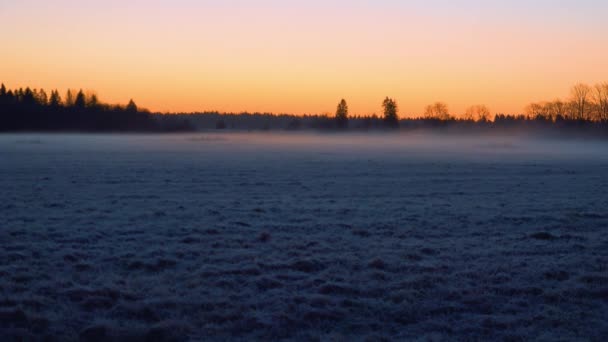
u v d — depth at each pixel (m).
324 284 8.65
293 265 9.88
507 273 9.52
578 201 19.89
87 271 9.47
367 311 7.60
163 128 156.50
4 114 134.25
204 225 13.95
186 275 9.25
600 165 41.75
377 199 20.33
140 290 8.35
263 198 20.42
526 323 7.25
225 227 13.70
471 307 7.85
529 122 149.25
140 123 153.38
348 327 7.11
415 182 27.67
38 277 9.03
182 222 14.48
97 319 7.15
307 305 7.77
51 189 22.75
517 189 24.50
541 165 41.47
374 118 170.38
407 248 11.45
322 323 7.19
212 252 10.98
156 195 21.03
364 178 29.75
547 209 17.62
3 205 17.33
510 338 6.75
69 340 6.53
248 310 7.59
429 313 7.61
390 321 7.32
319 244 11.76
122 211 16.45
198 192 22.44
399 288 8.64
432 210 17.19
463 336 6.82
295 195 21.56
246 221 14.73
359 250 11.28
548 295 8.27
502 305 7.93
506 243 12.08
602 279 9.05
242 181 27.36
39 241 11.75
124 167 36.06
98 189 23.06
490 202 19.56
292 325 7.11
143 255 10.61
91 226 13.61
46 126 138.75
